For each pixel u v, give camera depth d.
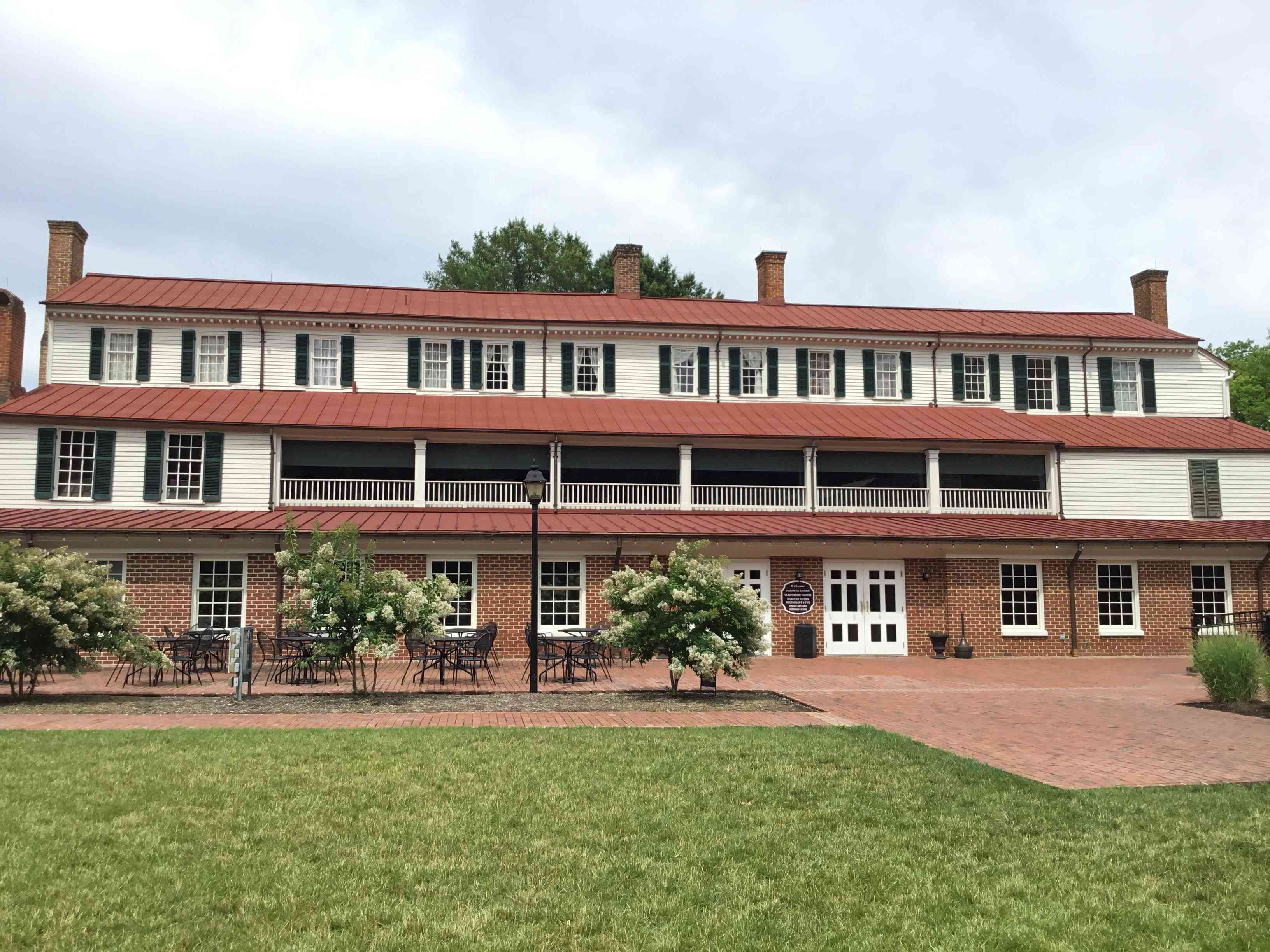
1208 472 33.03
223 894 6.77
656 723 14.38
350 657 17.62
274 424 28.02
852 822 8.86
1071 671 24.34
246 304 33.16
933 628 28.69
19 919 6.25
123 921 6.26
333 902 6.65
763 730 13.58
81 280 33.50
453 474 34.69
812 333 35.12
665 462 32.84
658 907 6.65
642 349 34.62
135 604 22.17
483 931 6.20
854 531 28.30
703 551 27.64
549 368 33.91
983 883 7.26
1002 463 33.06
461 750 11.72
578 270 57.41
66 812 8.70
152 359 31.20
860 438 31.02
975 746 13.06
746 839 8.24
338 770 10.52
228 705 15.98
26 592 16.12
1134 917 6.62
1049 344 36.66
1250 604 30.03
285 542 20.91
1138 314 41.59
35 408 27.66
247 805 9.05
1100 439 33.38
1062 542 28.80
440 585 18.33
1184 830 8.68
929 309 39.53
